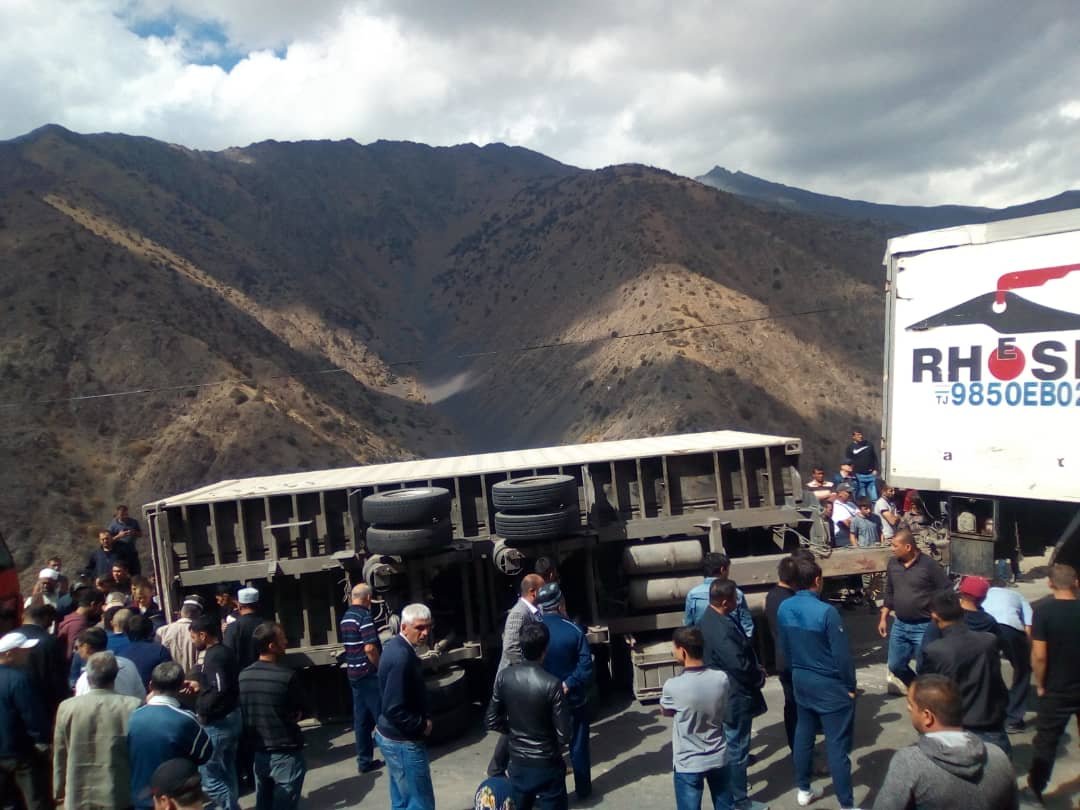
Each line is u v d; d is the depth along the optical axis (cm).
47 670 726
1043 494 948
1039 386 952
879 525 1284
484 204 16550
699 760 584
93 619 905
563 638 703
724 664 655
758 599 989
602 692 1023
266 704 650
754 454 1072
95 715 589
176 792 438
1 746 646
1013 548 1014
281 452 5722
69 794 583
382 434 7400
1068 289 925
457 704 927
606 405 7256
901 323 1081
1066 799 664
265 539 1023
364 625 833
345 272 13288
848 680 633
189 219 11144
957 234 1018
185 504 1004
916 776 380
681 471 1068
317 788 823
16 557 4634
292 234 13462
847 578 1227
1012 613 795
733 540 1126
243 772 841
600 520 1055
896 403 1091
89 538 4850
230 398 5972
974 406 1009
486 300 11662
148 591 1067
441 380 10325
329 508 1033
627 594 1016
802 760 670
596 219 10975
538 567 739
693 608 760
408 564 913
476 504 1050
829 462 6762
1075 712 627
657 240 9581
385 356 10819
